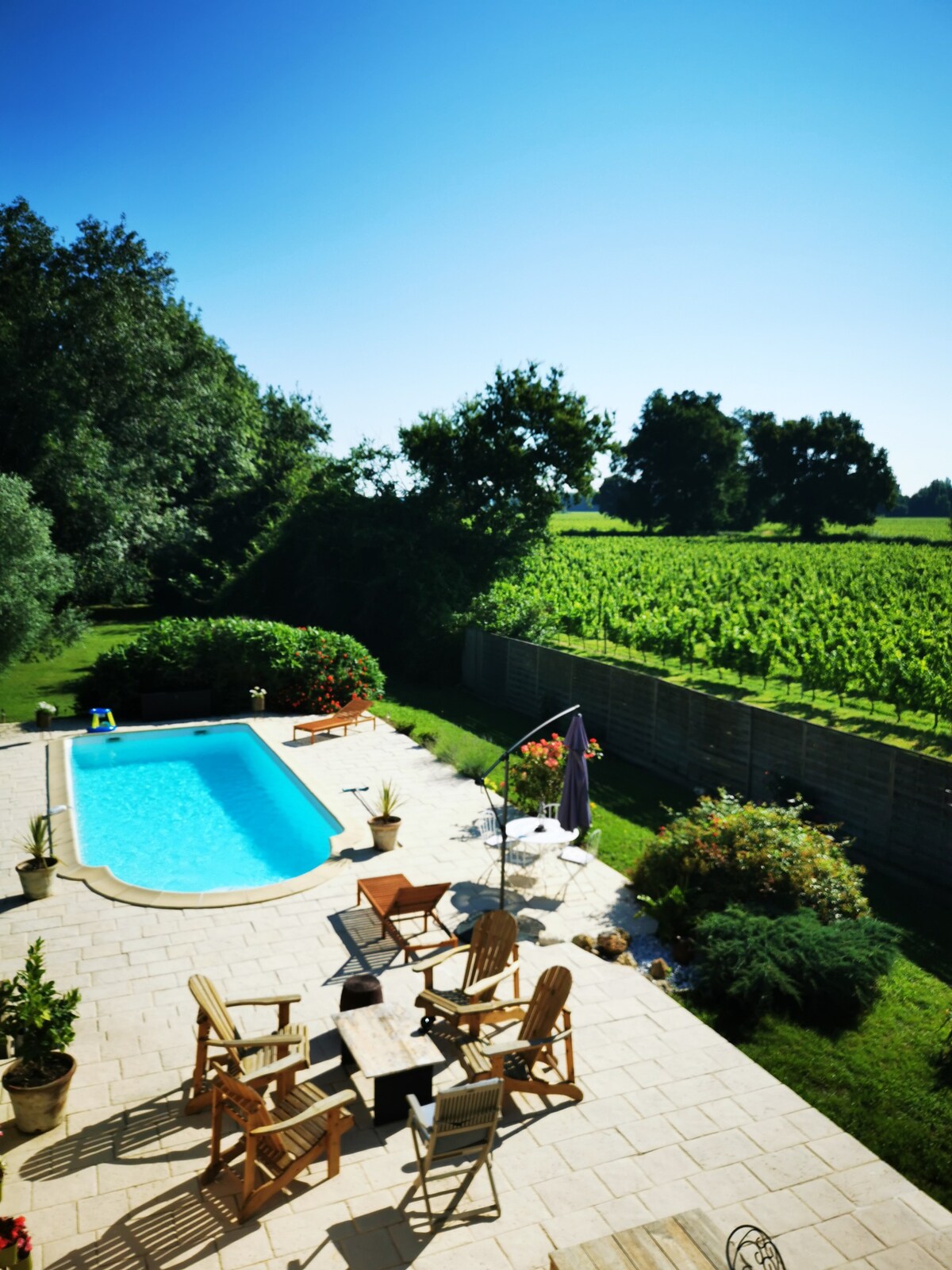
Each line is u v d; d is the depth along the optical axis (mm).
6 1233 4918
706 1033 7988
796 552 68000
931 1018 8664
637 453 101562
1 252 34969
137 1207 5637
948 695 19422
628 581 43125
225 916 10570
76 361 34969
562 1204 5719
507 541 33375
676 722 17516
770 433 98938
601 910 10891
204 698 22281
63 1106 6551
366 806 14969
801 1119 6754
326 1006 8344
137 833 15000
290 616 34750
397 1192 5809
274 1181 5590
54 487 32688
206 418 42531
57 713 21203
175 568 42812
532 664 23266
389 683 28531
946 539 95062
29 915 10578
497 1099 5625
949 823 12094
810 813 14305
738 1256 4672
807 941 8977
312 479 34875
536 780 14344
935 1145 6539
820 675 22391
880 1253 5367
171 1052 7539
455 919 10516
